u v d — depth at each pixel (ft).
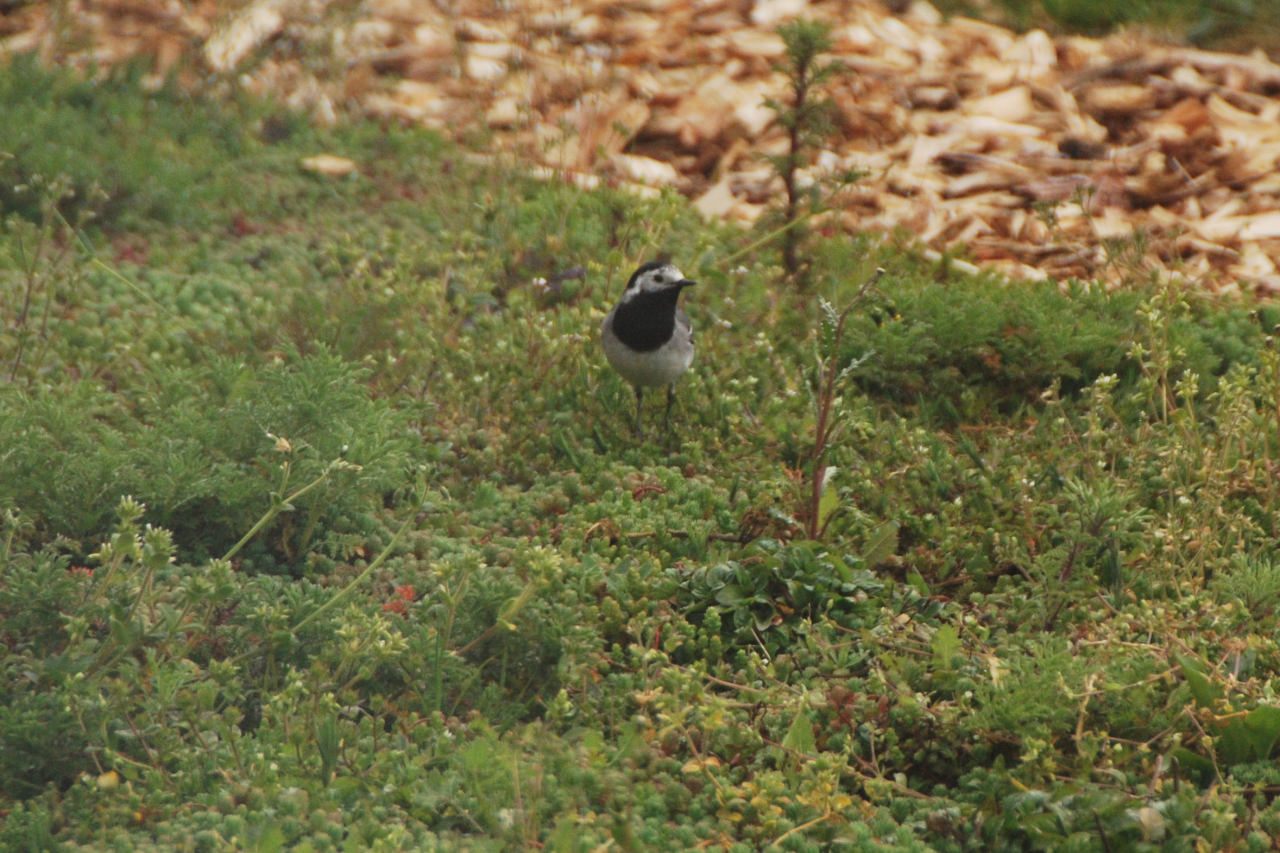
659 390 42.29
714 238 48.96
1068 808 22.21
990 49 66.90
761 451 38.55
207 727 24.16
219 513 30.78
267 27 64.90
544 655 27.43
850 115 61.41
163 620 25.90
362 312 41.14
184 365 39.58
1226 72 64.23
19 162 49.42
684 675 25.76
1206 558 31.60
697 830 22.61
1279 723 24.21
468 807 22.65
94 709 23.43
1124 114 62.03
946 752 24.62
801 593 29.01
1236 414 33.63
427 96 63.31
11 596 25.17
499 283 48.73
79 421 31.81
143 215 50.60
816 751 24.59
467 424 38.52
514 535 34.24
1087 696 24.30
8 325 41.39
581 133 60.13
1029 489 34.50
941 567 32.27
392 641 24.54
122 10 65.92
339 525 32.22
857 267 48.67
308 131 58.85
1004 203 56.49
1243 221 54.85
